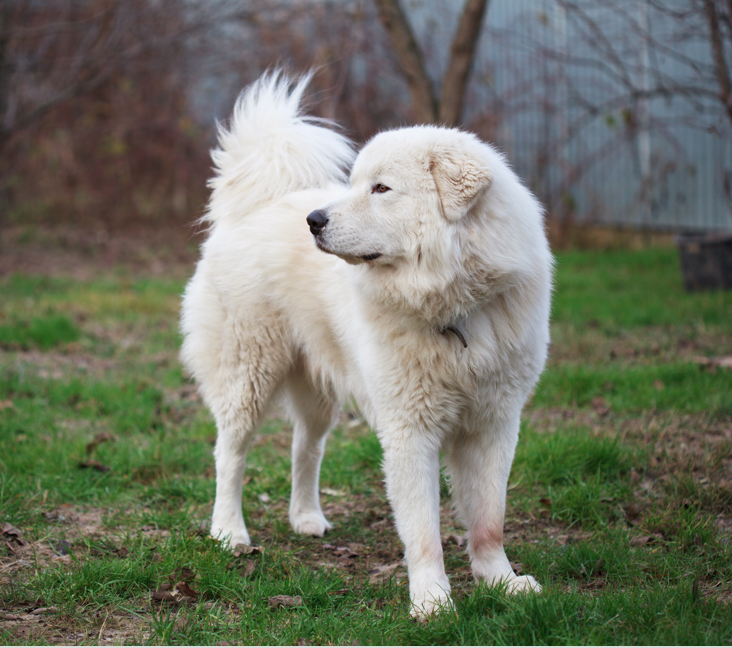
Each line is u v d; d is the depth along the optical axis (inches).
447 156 107.9
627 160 471.2
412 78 350.0
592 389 210.2
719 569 115.9
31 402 208.1
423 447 113.7
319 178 150.0
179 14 478.0
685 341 253.9
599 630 96.7
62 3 477.1
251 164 148.3
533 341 114.4
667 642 93.3
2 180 515.5
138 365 258.7
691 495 142.9
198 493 156.9
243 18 446.9
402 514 112.5
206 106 539.2
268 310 138.8
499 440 116.8
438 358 110.3
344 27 422.0
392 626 101.7
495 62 489.4
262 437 197.8
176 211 556.4
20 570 121.6
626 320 286.0
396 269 111.0
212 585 115.6
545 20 440.1
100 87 526.0
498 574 114.2
